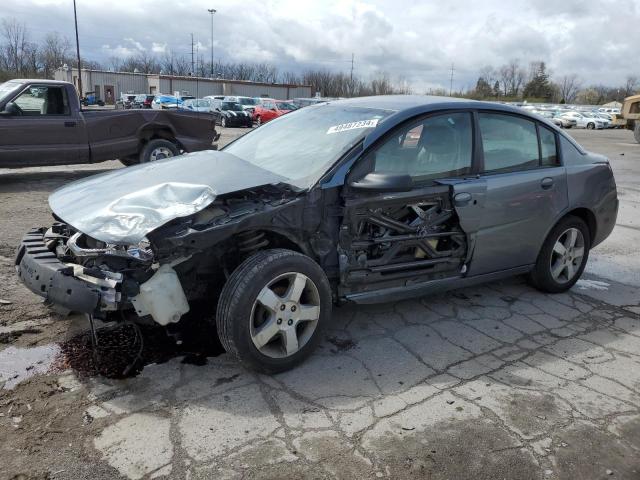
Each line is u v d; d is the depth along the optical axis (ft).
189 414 9.29
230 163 12.06
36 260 10.12
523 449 8.79
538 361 11.75
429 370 11.16
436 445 8.77
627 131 140.26
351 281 11.53
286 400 9.84
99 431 8.74
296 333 10.92
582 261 16.11
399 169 11.95
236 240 10.89
